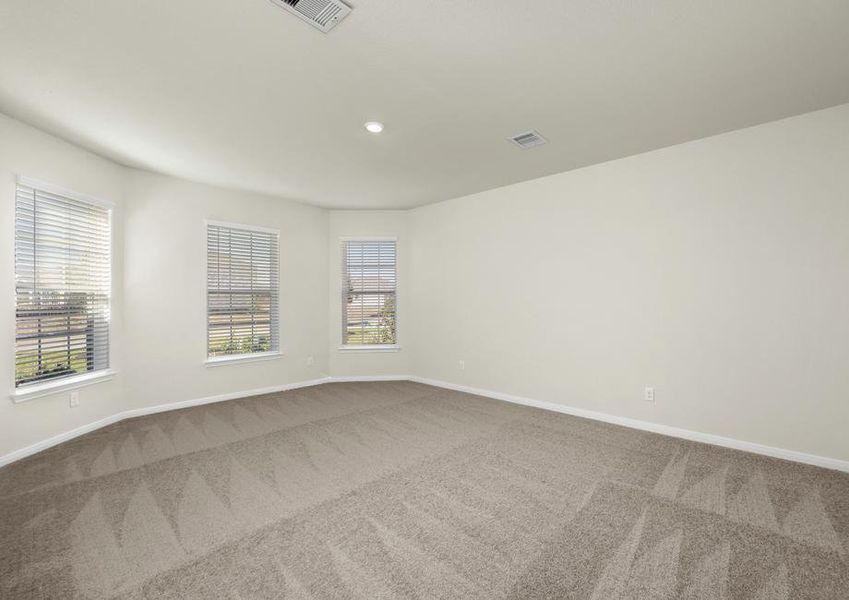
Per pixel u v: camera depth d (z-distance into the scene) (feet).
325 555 6.20
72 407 11.55
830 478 8.75
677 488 8.36
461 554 6.22
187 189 14.78
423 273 19.02
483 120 9.84
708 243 10.96
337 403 15.35
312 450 10.56
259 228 16.76
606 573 5.78
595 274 13.19
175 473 9.18
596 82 8.15
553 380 14.32
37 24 6.36
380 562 6.03
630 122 10.00
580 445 10.84
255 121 9.87
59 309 11.25
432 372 18.69
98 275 12.43
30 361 10.46
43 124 10.11
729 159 10.61
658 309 11.84
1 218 9.63
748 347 10.36
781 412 9.90
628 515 7.32
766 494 8.08
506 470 9.27
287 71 7.72
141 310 13.70
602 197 13.01
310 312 18.69
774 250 9.98
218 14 6.11
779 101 8.98
